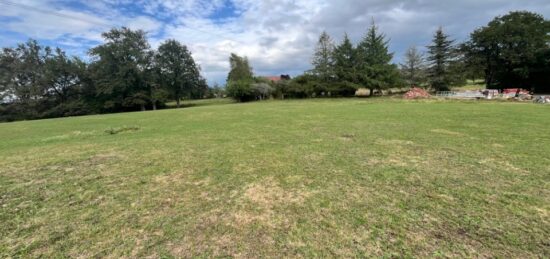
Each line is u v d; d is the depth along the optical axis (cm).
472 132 768
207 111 2128
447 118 1097
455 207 303
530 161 469
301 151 598
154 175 461
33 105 3444
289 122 1154
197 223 286
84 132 1065
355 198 336
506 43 3166
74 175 477
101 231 276
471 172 423
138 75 3781
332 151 589
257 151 614
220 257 225
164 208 327
